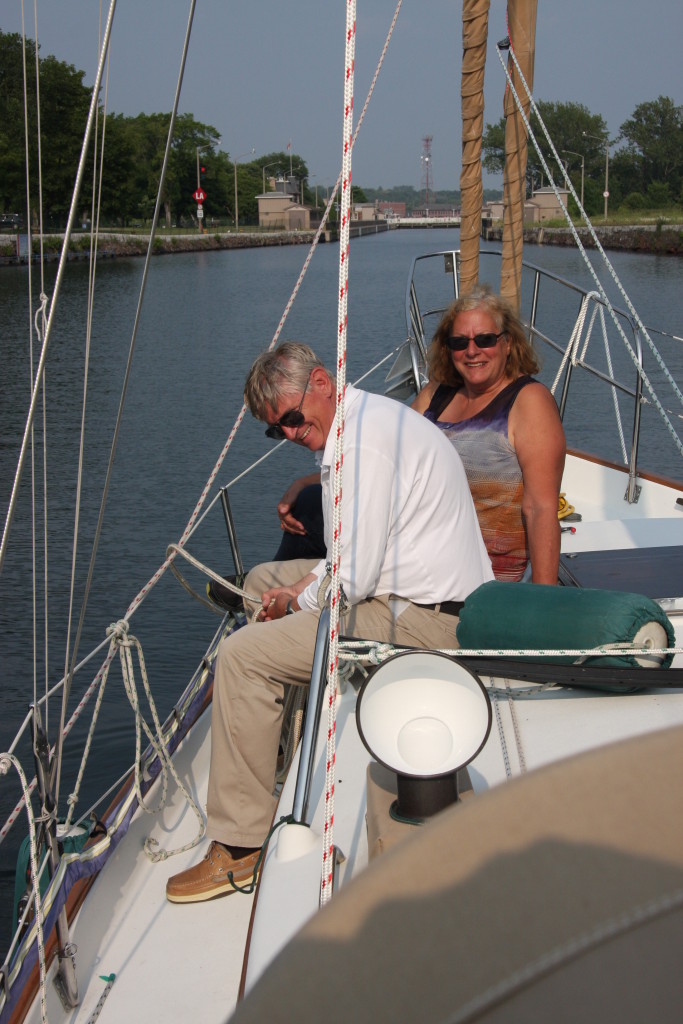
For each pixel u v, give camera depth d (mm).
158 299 32562
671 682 1952
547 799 569
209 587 3062
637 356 4145
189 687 2783
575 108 78188
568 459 4504
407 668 1579
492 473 2754
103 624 6047
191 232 78000
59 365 17578
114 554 7312
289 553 3221
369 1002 518
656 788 573
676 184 77250
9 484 9328
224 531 7832
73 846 1884
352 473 2102
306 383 2205
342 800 1905
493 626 2043
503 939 536
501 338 2773
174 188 77562
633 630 1942
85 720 4832
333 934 535
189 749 2648
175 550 2531
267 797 2125
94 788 4246
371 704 1551
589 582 2662
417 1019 518
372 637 2170
